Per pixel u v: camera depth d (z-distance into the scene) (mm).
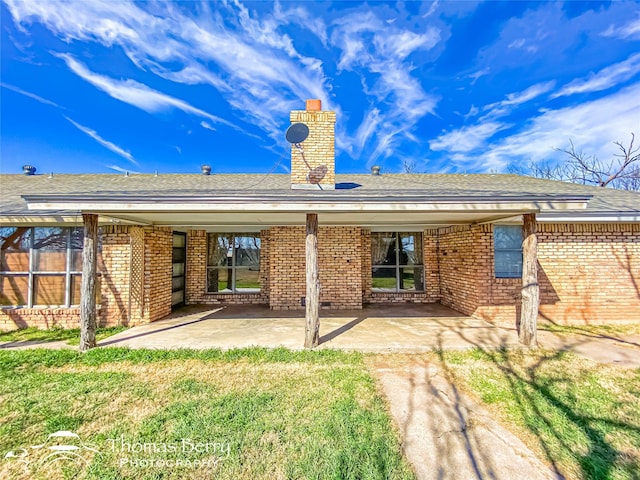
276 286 9039
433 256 9984
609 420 3275
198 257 9852
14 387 4004
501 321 7496
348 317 7922
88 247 5430
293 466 2590
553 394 3852
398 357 5160
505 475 2508
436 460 2676
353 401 3662
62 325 6938
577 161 21109
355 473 2520
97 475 2506
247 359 5016
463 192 5324
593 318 7520
